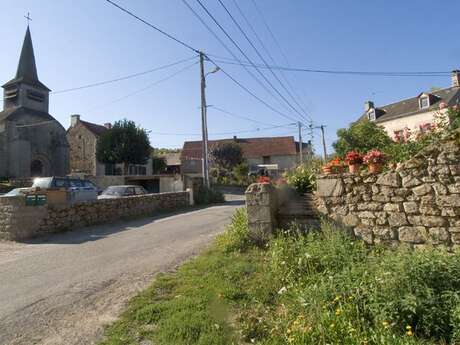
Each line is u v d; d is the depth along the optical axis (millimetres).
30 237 9133
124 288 4867
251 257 5719
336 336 3045
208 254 6215
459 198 4977
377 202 5777
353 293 3564
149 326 3668
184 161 48562
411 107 30922
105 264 6156
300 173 9016
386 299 3340
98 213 11516
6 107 37531
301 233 6000
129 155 34219
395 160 6398
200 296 4289
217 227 9539
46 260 6656
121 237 8805
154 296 4473
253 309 3910
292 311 3623
